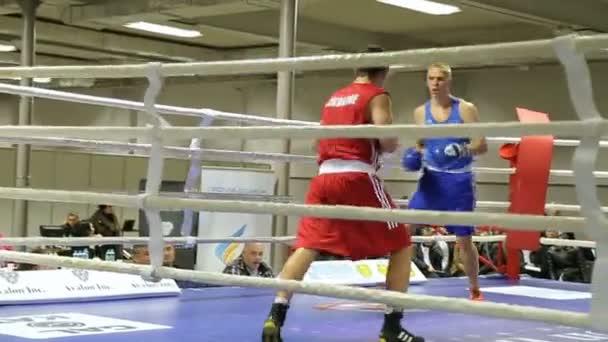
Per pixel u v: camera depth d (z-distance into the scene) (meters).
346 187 2.76
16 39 12.71
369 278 5.23
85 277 4.07
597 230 1.81
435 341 3.16
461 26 11.13
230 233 8.08
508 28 11.13
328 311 3.87
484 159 12.91
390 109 2.78
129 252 8.14
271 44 13.03
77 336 2.97
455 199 3.79
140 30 11.83
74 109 15.89
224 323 3.38
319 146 2.89
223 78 14.86
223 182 7.88
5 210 12.61
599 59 11.25
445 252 8.47
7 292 3.79
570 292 5.24
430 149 3.84
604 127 1.77
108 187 14.01
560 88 12.16
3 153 12.73
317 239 2.78
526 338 3.26
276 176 7.71
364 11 10.34
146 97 2.60
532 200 3.91
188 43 13.23
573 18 9.13
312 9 10.26
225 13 9.51
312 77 14.07
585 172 1.82
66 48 13.17
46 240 3.48
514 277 5.93
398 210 2.15
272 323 2.73
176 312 3.69
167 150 3.90
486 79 13.06
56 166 13.27
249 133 2.39
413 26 11.27
